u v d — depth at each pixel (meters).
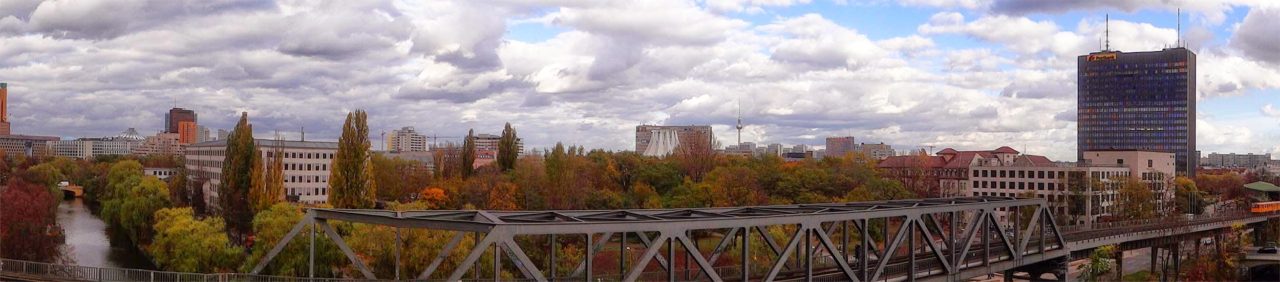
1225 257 132.88
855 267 84.94
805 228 71.12
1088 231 127.81
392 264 96.19
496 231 55.88
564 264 110.75
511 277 96.38
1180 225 139.38
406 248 96.44
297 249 95.50
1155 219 167.62
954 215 86.94
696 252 64.62
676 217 75.19
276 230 97.81
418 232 96.38
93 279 64.50
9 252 107.31
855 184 186.38
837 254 73.44
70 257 131.62
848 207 89.94
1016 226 98.12
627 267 109.81
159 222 121.25
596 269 108.75
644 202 175.00
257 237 105.06
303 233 95.94
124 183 189.62
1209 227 150.38
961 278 88.12
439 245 95.62
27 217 111.81
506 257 105.38
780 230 124.25
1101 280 128.75
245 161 154.50
